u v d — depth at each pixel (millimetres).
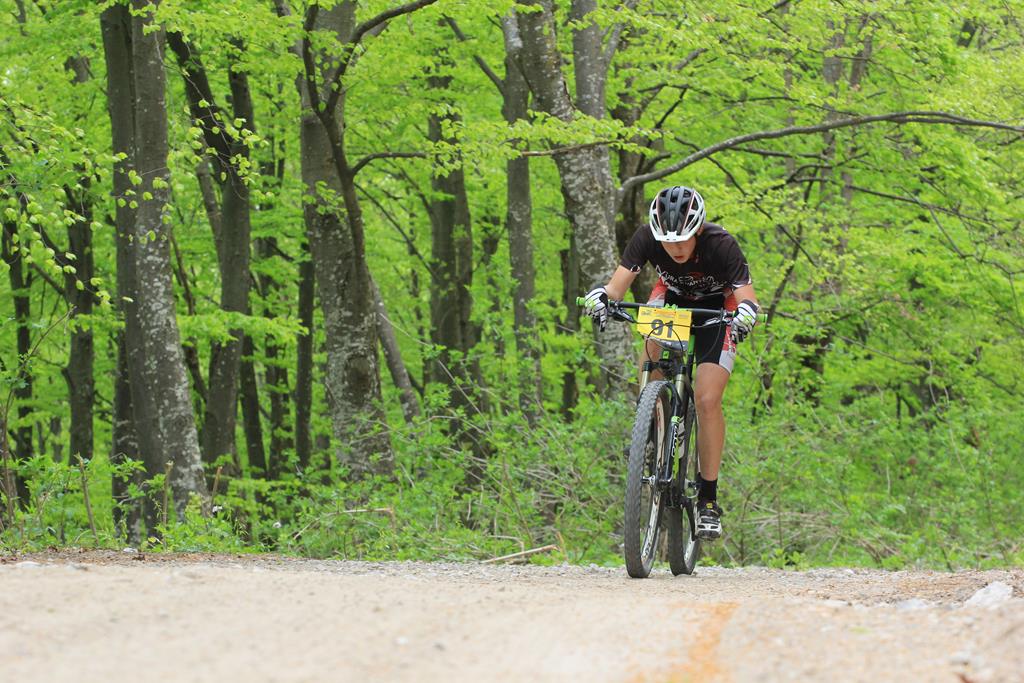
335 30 13719
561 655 3355
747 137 14609
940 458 12977
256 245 23828
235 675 2980
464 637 3576
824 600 4762
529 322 18625
